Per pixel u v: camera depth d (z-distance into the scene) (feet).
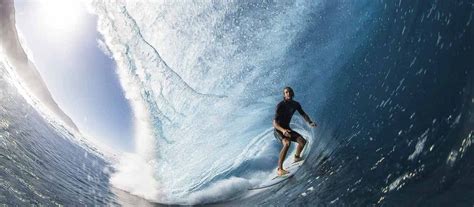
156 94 29.68
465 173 11.76
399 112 16.93
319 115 23.94
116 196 20.68
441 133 13.60
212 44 31.83
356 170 16.29
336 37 27.35
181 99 29.07
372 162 15.96
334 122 21.85
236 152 22.98
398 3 22.15
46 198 17.42
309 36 28.78
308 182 17.71
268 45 30.19
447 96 14.40
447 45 15.89
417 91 16.55
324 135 21.56
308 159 19.77
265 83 28.22
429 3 18.70
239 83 29.07
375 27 24.13
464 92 13.55
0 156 19.40
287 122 19.36
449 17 16.51
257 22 31.19
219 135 25.27
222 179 20.72
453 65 14.94
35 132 25.67
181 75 31.17
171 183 21.97
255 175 20.67
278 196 17.78
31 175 19.16
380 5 24.44
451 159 12.51
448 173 12.26
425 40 17.88
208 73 30.71
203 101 28.50
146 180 22.86
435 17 17.70
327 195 15.92
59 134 29.09
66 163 23.79
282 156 19.29
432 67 16.31
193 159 23.90
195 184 21.12
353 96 22.04
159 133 27.30
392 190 13.62
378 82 20.42
